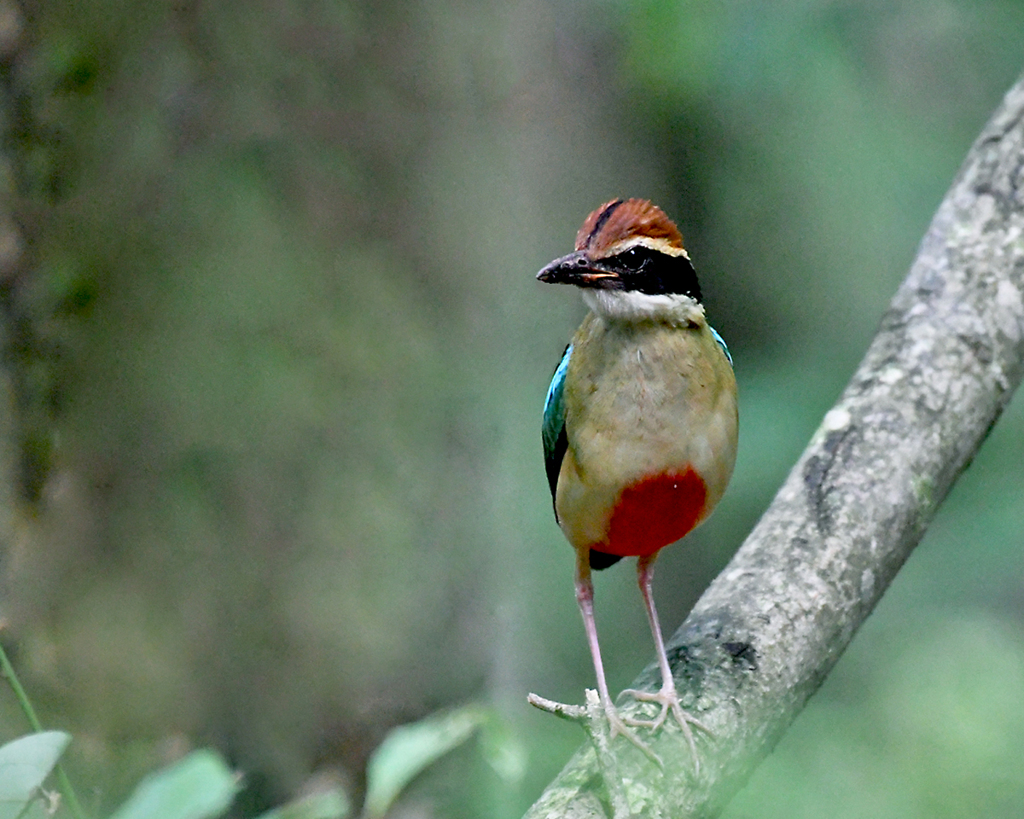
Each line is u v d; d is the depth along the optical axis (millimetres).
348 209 11664
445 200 12289
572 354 7832
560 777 6219
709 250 17250
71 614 10406
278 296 11250
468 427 12414
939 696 11984
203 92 10984
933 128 16406
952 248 9062
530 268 14312
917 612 14719
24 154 10602
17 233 10578
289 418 11344
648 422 7270
